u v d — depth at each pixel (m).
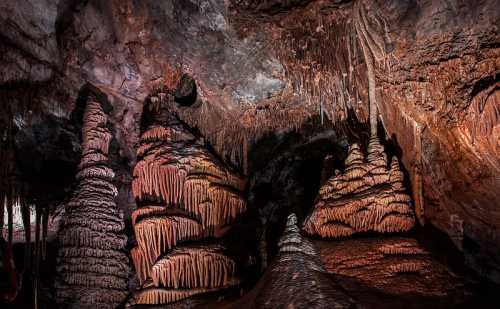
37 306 10.26
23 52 9.59
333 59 9.20
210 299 8.40
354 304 5.95
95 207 9.54
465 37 7.32
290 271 6.59
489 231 8.86
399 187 7.78
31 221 11.98
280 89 10.58
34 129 11.03
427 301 6.21
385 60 8.47
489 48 7.11
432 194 8.99
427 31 7.62
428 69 7.94
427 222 8.85
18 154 11.11
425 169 8.86
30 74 9.90
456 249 8.95
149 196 9.72
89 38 9.97
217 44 9.60
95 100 10.51
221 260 9.00
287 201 12.20
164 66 10.61
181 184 9.57
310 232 7.95
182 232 9.24
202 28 9.30
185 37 9.64
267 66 9.95
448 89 7.76
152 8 9.28
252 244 10.68
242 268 9.77
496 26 6.97
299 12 8.51
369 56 8.61
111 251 9.54
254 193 12.18
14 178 10.77
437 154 8.62
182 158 9.68
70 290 8.95
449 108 7.84
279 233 11.84
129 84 11.06
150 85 11.12
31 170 11.57
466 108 7.53
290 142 12.35
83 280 9.07
